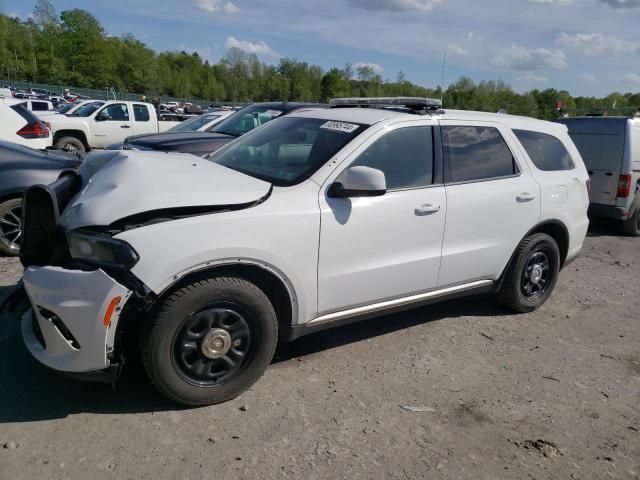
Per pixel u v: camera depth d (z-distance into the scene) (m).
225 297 3.19
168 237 2.99
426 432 3.25
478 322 4.97
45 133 8.52
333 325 3.86
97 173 3.61
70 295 2.95
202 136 8.22
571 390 3.87
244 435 3.09
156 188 3.17
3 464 2.73
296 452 2.98
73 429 3.04
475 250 4.46
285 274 3.42
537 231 5.05
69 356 3.02
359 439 3.13
